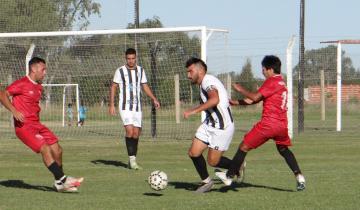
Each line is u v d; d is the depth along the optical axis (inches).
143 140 1140.5
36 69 521.7
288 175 645.9
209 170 693.9
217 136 509.4
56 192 535.2
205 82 502.9
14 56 1513.3
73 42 1467.8
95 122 1576.0
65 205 465.4
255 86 1581.0
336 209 445.1
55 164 520.7
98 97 1529.3
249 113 1952.5
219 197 501.0
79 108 1583.4
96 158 848.3
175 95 1299.2
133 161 718.5
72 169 717.3
